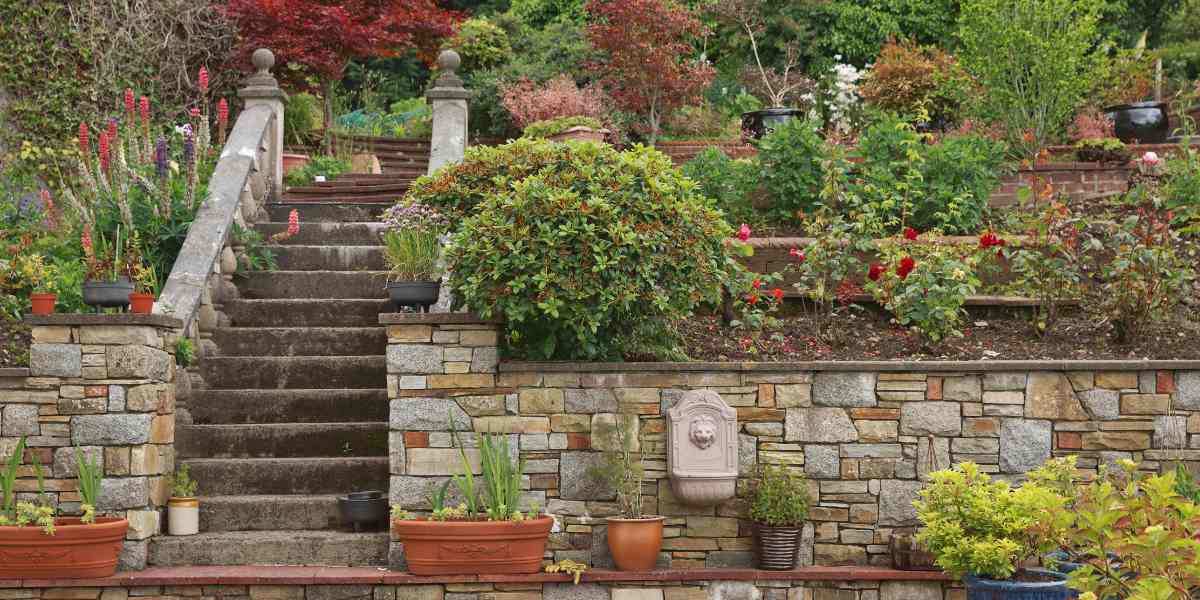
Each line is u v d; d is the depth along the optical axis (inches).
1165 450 248.2
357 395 289.3
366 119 625.9
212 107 537.3
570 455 247.1
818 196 349.1
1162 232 289.0
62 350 240.7
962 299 276.8
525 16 798.5
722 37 749.3
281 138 409.1
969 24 496.7
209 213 327.0
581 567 238.4
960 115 514.6
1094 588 171.2
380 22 520.7
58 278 307.7
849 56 740.7
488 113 600.7
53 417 241.0
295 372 297.6
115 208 320.5
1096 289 309.3
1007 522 216.5
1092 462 248.8
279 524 259.4
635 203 244.4
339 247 344.2
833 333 286.5
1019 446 248.5
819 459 248.8
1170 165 369.1
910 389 249.4
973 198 349.4
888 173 341.1
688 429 244.1
